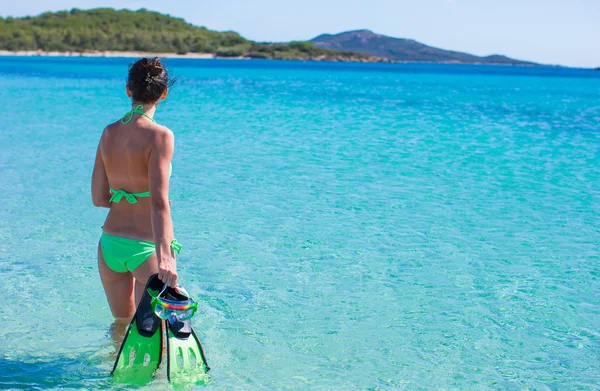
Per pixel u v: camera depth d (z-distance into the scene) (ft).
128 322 12.45
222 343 12.62
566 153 40.88
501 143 45.52
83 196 25.41
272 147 40.91
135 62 11.31
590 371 11.68
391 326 13.65
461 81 193.77
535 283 16.48
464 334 13.29
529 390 10.93
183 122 55.36
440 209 24.59
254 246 19.24
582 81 223.10
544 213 24.23
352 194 26.96
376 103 85.20
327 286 16.02
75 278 16.15
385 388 10.93
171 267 10.64
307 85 137.28
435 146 43.16
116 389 10.62
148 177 10.97
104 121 52.16
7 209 23.12
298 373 11.42
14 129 46.11
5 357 11.73
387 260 18.19
